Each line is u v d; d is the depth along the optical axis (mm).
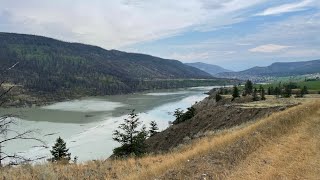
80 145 89312
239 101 125938
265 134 20844
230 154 16625
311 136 20953
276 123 24031
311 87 176125
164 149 72875
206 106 150125
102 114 155500
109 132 108188
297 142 19344
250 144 18406
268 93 147375
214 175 13570
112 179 14703
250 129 23062
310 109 31078
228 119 70000
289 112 29766
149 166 16969
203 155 17156
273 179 13195
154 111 167000
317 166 14758
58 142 54875
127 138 33938
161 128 116188
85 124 124562
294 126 24141
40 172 14883
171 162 16250
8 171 14961
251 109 67062
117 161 19094
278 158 16094
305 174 13742
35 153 74375
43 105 197250
